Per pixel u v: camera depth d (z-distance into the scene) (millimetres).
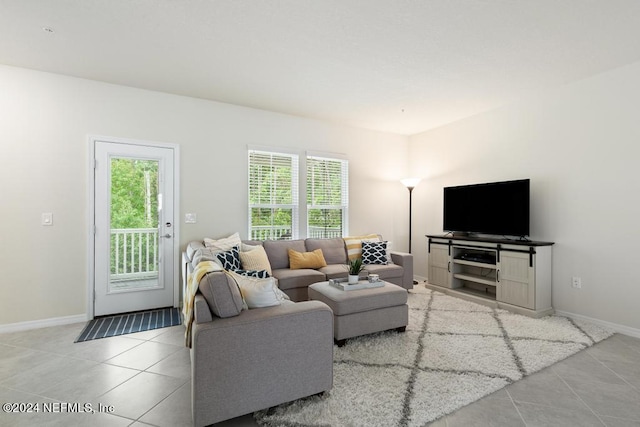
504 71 3068
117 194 3436
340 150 4891
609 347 2615
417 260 5375
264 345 1698
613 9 2109
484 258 3973
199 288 1803
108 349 2572
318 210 4734
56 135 3143
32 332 2934
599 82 3127
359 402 1831
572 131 3336
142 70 3066
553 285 3480
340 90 3551
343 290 2857
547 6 2086
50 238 3119
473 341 2695
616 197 3008
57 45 2592
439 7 2102
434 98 3789
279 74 3145
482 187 4074
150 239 3607
